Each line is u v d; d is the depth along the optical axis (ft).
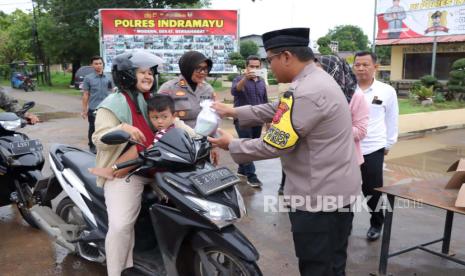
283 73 8.57
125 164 9.37
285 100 8.10
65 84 111.86
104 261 11.31
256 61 19.98
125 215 9.83
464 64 56.44
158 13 59.16
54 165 12.70
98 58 25.89
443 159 27.86
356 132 12.84
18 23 138.62
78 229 12.09
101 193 10.95
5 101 15.19
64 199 13.23
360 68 14.25
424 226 16.07
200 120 9.86
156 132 10.42
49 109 53.21
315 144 8.23
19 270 12.28
